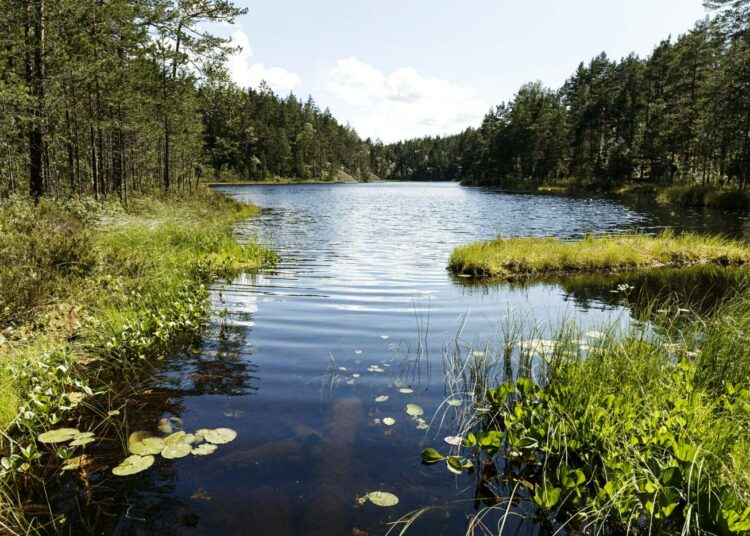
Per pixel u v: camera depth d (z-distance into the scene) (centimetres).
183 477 321
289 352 573
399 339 631
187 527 272
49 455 350
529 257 1283
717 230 2084
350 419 402
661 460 318
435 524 280
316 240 1802
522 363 534
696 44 4425
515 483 325
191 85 2644
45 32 1473
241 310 774
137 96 2161
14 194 1288
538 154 7238
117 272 853
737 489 271
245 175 9762
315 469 330
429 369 523
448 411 426
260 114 10662
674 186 4347
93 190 2250
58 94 1570
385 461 345
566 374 436
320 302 841
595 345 486
